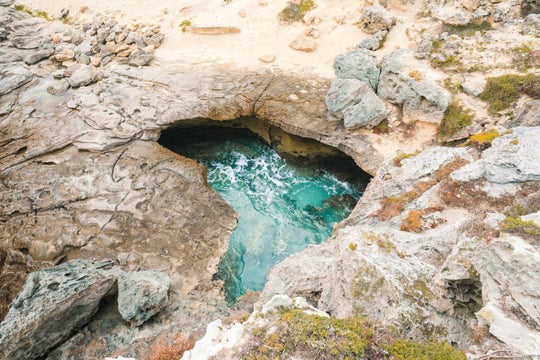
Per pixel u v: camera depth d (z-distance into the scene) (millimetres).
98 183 16391
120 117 19109
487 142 12023
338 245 11281
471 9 21375
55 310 10180
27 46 25000
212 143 22953
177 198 16250
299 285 11766
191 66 22391
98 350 10234
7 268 14055
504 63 17391
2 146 18109
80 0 29094
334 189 20109
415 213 11211
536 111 13227
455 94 16562
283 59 22562
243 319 10320
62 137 18234
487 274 6859
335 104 18281
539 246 6371
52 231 14703
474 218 10188
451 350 6504
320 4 25094
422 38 21266
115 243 14539
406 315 8125
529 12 20000
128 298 11023
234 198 19672
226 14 26156
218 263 14500
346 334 6836
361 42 21875
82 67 22422
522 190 10422
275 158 21984
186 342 9688
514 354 5758
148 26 26188
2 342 9305
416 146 17094
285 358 6500
